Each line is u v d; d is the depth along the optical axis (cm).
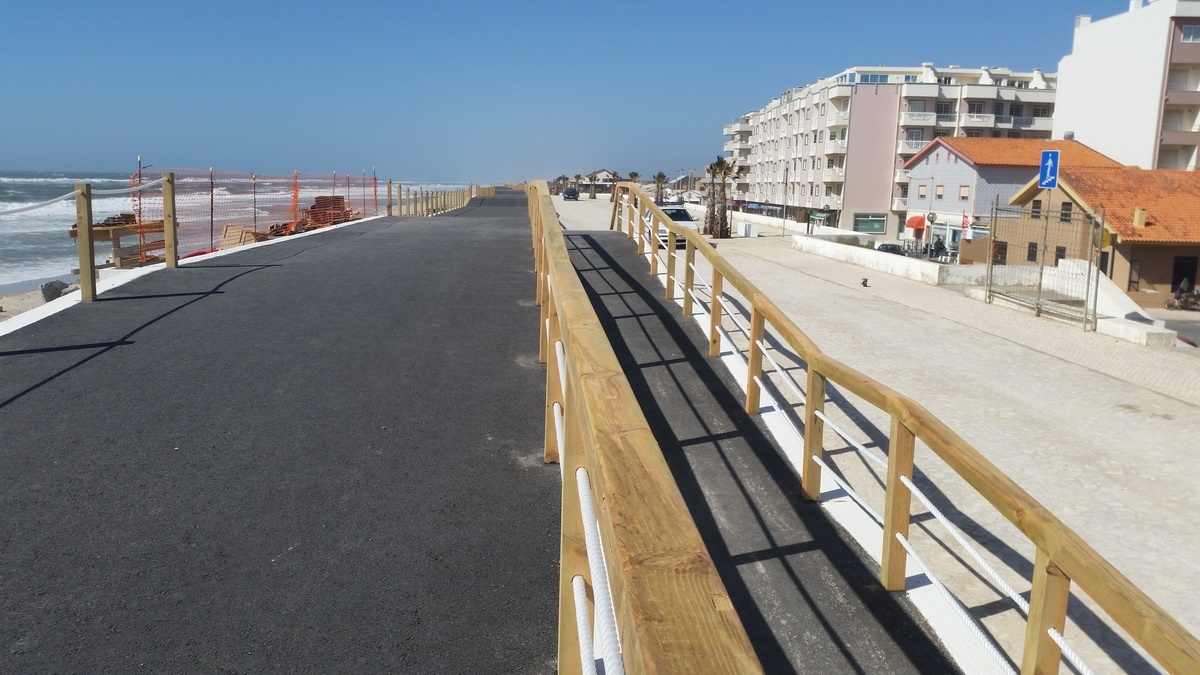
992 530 511
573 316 260
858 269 2627
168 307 829
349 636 330
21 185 10088
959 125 7425
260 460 489
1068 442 743
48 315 783
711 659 107
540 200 897
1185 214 3366
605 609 142
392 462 493
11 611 337
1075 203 3459
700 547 131
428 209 3006
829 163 7694
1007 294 1877
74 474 461
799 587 403
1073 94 5772
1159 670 373
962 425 779
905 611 387
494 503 448
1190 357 1310
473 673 311
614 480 151
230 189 2594
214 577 367
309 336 749
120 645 318
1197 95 5122
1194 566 502
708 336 808
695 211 7088
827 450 630
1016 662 361
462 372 665
